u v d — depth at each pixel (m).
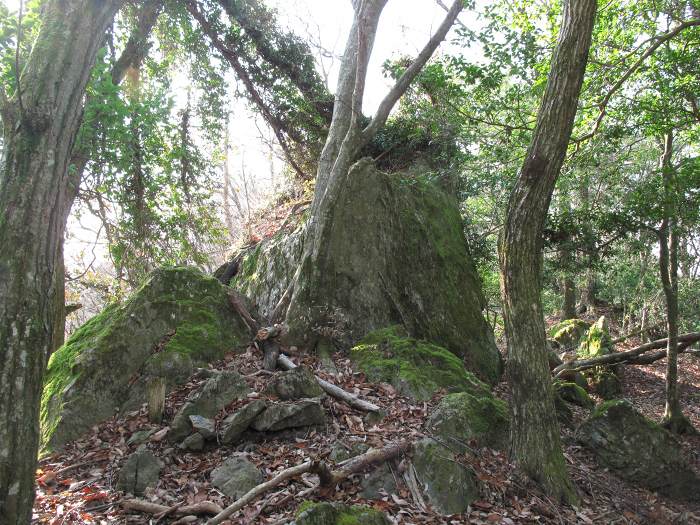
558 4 10.68
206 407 6.46
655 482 7.73
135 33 12.64
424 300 10.34
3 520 2.92
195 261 13.47
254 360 8.15
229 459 5.62
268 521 4.73
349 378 8.12
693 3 9.15
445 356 8.82
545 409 6.32
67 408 6.50
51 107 3.22
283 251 10.69
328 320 9.20
